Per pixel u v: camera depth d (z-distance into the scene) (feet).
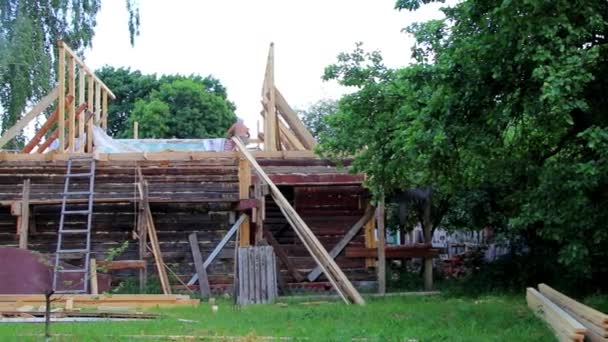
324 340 26.25
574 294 46.39
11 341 25.71
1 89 78.18
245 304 43.98
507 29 26.50
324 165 53.93
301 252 53.98
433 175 35.65
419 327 30.37
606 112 29.35
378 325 31.14
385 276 53.01
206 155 52.85
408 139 30.48
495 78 28.14
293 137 59.88
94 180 51.90
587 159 29.55
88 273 46.06
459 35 30.76
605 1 27.37
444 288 53.11
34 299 40.83
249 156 50.44
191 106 143.02
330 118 42.83
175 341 26.05
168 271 52.13
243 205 50.42
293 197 55.26
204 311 38.32
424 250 53.72
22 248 47.70
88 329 29.48
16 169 51.80
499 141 32.12
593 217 28.99
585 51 25.62
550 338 27.20
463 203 52.90
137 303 41.78
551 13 26.14
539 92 27.53
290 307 41.06
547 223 29.66
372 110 41.01
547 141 34.30
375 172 39.63
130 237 52.80
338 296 47.75
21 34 77.05
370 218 54.29
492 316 34.50
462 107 29.55
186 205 53.57
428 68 29.89
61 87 53.98
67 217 52.60
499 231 53.52
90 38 87.10
